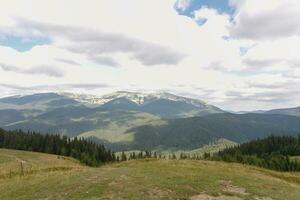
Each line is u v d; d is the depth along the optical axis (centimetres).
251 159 14812
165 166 5278
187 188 3497
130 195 3183
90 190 3406
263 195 3494
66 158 13788
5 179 4928
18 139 19675
